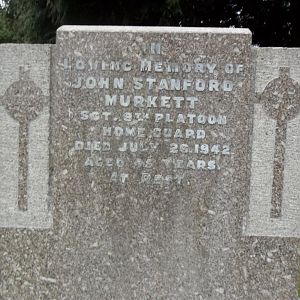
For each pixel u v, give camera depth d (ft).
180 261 4.30
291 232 4.29
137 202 4.28
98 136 4.26
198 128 4.22
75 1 9.66
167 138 4.24
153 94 4.21
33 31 10.98
